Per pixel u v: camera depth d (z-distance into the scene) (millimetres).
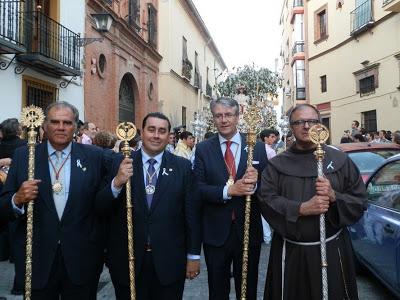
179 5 25469
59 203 3449
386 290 5547
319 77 24281
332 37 22719
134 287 3451
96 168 3600
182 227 3709
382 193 5328
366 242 5457
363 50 19750
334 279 3293
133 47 18656
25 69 10594
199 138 20703
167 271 3545
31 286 3314
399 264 4422
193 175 3742
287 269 3387
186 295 5609
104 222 3705
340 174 3416
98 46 14773
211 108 4211
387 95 17875
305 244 3344
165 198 3586
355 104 20547
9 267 6699
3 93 9805
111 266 3660
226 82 24750
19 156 3562
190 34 29016
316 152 3232
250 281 4027
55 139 3432
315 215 3289
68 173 3518
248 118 3807
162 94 23078
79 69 12500
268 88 23766
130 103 19297
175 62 24594
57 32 11633
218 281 4016
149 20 20891
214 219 4012
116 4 16531
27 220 3268
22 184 3250
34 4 11102
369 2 18781
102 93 15250
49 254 3355
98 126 14883
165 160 3689
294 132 3480
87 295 3502
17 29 9797
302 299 3365
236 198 3992
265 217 3445
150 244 3551
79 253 3420
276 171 3504
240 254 4016
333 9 22578
